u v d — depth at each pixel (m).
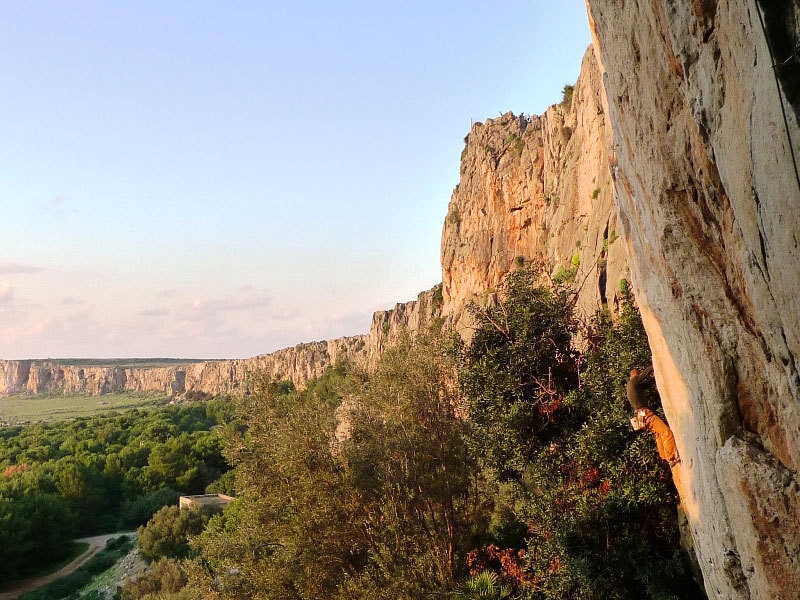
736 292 6.37
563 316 20.03
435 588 18.53
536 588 16.98
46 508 57.31
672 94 6.53
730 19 4.84
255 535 21.67
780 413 6.08
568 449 17.66
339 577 20.41
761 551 6.38
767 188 4.64
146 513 66.69
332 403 26.73
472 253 60.06
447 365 23.09
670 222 7.07
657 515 15.73
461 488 22.53
